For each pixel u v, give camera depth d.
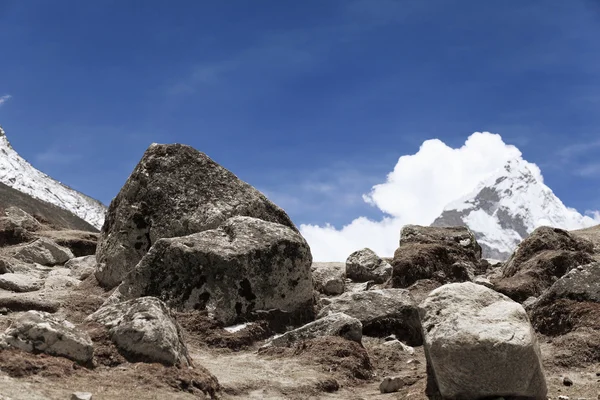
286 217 20.72
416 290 20.45
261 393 12.18
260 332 16.30
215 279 16.72
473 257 23.36
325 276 22.25
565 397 11.22
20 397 9.35
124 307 12.42
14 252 24.41
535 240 21.45
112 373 11.03
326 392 12.66
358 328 15.00
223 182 20.50
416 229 24.03
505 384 10.45
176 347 11.87
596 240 26.38
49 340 10.92
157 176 20.23
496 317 10.81
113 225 20.42
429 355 11.02
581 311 14.52
